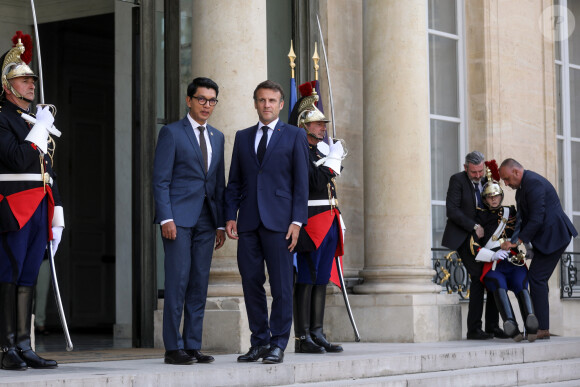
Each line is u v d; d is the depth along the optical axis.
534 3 12.02
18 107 5.86
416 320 9.09
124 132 11.73
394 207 9.51
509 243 8.84
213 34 8.13
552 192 9.02
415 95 9.62
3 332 5.70
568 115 13.09
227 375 5.66
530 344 8.39
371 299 9.32
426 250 9.59
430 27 11.27
